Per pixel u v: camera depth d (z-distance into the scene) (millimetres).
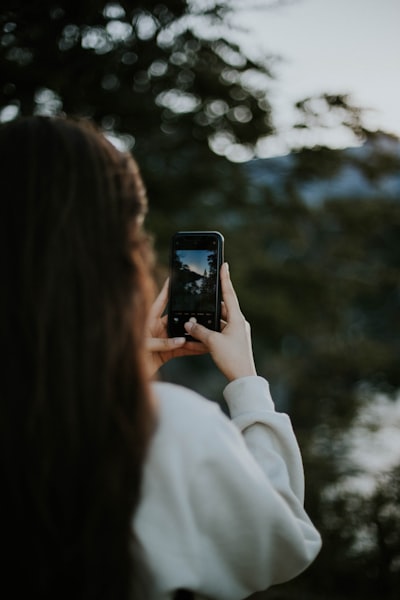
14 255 688
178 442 709
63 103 3828
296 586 3510
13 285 681
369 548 3631
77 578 674
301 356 7762
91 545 667
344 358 7441
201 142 5789
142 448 688
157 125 5238
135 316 723
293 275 7383
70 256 686
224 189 6469
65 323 676
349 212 7336
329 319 7785
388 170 6355
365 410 6242
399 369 7535
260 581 764
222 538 728
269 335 7320
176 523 704
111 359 683
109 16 3400
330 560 3576
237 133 5777
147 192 5805
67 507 671
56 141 722
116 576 679
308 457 4512
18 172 709
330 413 6207
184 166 6016
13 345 673
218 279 1137
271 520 737
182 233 1166
